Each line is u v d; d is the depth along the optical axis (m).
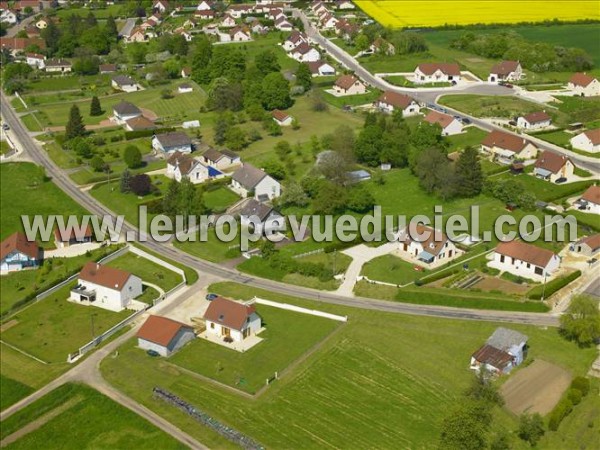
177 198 170.62
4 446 105.31
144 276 149.75
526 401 108.06
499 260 146.62
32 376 119.56
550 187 180.00
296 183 177.75
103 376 117.75
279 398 110.56
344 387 112.62
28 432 107.50
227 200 179.75
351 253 153.75
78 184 194.50
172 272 151.00
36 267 156.88
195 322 132.12
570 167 185.62
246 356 121.06
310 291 140.50
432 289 138.12
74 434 106.38
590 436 101.00
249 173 183.50
